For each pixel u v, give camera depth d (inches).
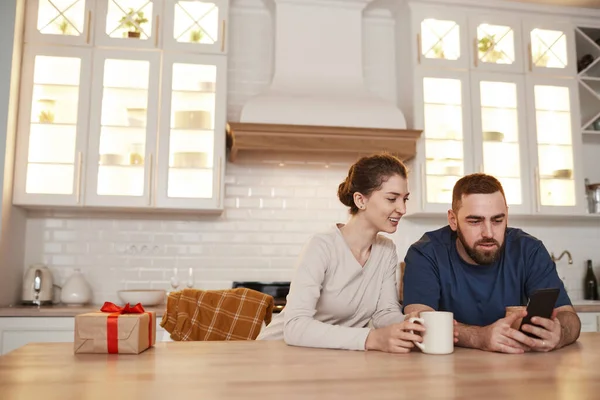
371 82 156.6
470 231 63.7
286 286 142.4
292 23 141.4
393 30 159.3
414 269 68.0
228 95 148.4
